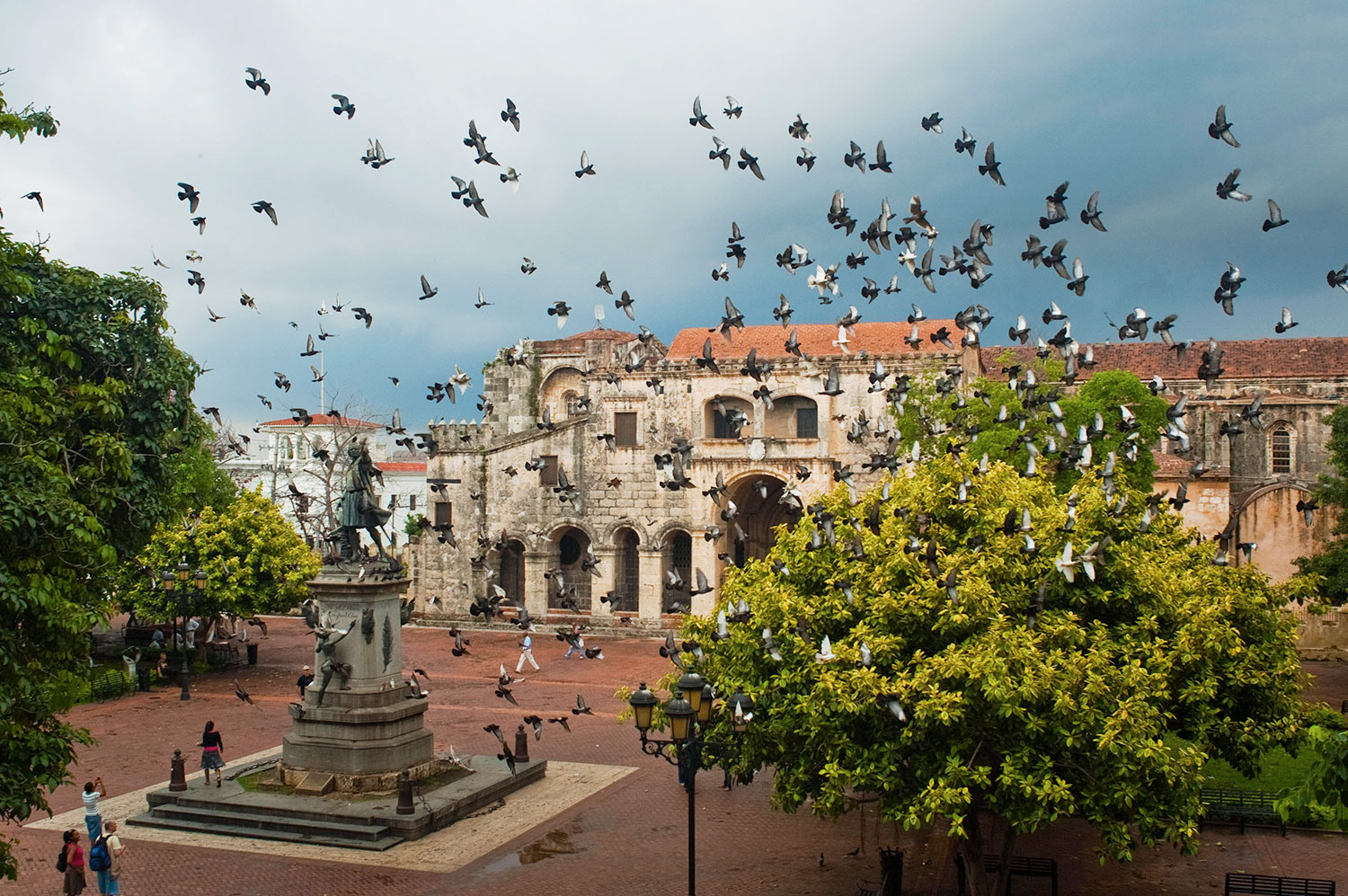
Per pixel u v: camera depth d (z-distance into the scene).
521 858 29.23
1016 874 27.88
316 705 33.69
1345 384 73.31
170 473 37.66
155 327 35.91
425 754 34.78
